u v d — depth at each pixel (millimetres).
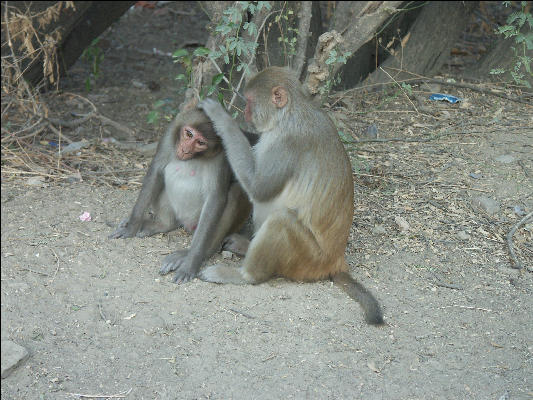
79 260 7090
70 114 11570
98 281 6801
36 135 10227
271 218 6461
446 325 6352
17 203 8156
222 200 6969
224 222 7340
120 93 12773
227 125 6477
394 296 6777
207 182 6934
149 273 6965
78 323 6211
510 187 8766
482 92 11680
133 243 7457
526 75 11719
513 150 9695
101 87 13195
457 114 10992
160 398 5398
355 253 7492
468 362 5887
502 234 7871
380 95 11781
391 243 7676
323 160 6504
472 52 15250
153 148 9945
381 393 5512
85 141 10039
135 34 16406
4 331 6039
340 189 6609
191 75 9328
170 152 7164
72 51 12633
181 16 17578
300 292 6727
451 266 7289
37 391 5441
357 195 8633
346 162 6742
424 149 9867
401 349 6023
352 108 11227
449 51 12773
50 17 10469
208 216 6922
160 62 14797
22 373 5609
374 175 9141
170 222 7707
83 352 5875
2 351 5695
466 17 12836
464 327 6332
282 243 6520
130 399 5387
